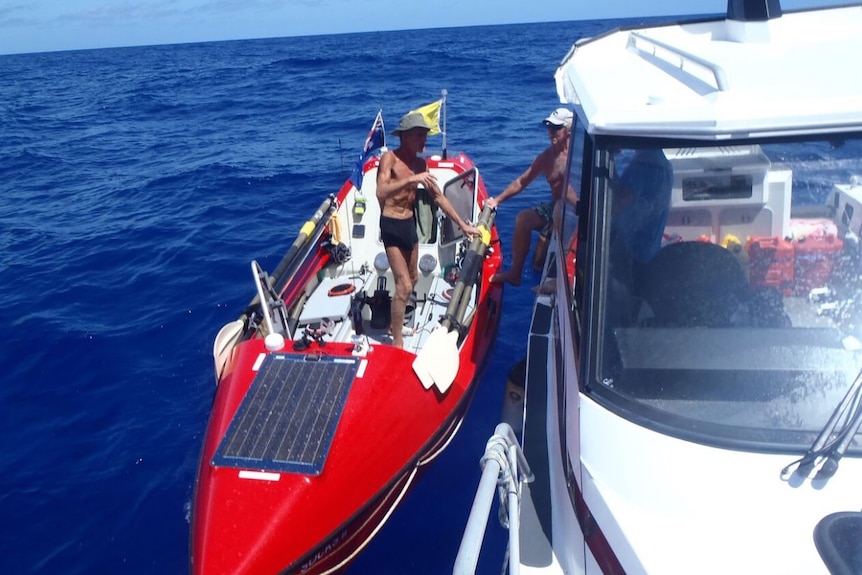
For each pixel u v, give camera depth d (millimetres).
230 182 12195
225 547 3670
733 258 2791
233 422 4238
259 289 4875
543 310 4973
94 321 7215
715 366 2658
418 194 6688
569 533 2885
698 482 2461
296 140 15766
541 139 14430
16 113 25016
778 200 2734
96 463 5238
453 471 5094
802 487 2387
